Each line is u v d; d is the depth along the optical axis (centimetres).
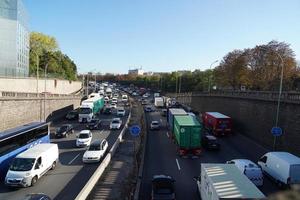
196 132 3017
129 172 2438
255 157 3139
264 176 2514
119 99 11450
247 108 4303
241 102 4562
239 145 3741
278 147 3309
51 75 9081
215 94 6303
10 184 2114
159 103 8506
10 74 5791
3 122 3619
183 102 10200
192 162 2864
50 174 2448
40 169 2291
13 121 3925
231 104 5072
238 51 8212
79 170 2567
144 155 3109
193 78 12219
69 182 2255
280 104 3300
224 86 8862
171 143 3747
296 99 3009
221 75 8631
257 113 3934
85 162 2781
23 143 2661
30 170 2169
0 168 2322
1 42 5756
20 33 6303
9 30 5866
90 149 2891
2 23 5781
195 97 8519
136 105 9388
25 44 6781
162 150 3362
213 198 1415
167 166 2708
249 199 1280
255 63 6931
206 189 1638
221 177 1546
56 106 6069
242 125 4491
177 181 2294
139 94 14688
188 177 2397
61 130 4156
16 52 6006
